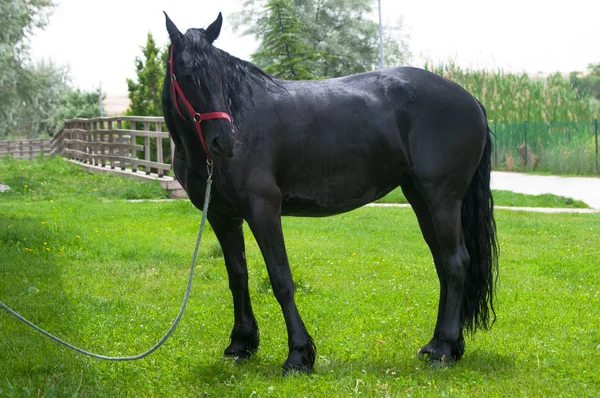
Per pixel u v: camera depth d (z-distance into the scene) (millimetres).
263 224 4375
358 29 38219
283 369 4516
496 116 30453
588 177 23953
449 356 4766
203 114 4043
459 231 4848
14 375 4543
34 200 15922
